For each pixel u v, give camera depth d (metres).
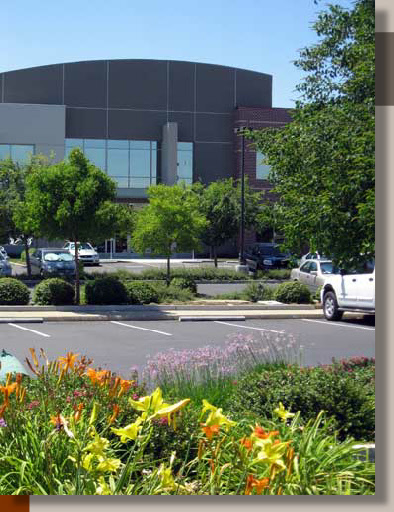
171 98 55.66
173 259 56.03
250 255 45.19
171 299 26.06
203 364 8.76
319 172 9.22
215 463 4.58
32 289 30.36
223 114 56.47
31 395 6.44
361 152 8.48
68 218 23.23
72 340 16.86
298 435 5.67
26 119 52.03
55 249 36.03
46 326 20.05
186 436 5.98
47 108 52.34
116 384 5.88
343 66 10.13
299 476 4.62
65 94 54.16
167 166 54.38
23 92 53.56
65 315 21.70
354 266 9.15
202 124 56.19
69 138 54.38
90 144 54.75
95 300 24.06
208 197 42.81
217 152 56.44
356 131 8.89
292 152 9.77
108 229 23.83
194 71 55.91
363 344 16.42
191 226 29.02
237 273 37.62
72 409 5.78
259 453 4.02
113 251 56.56
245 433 5.69
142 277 34.88
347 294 21.17
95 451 4.38
